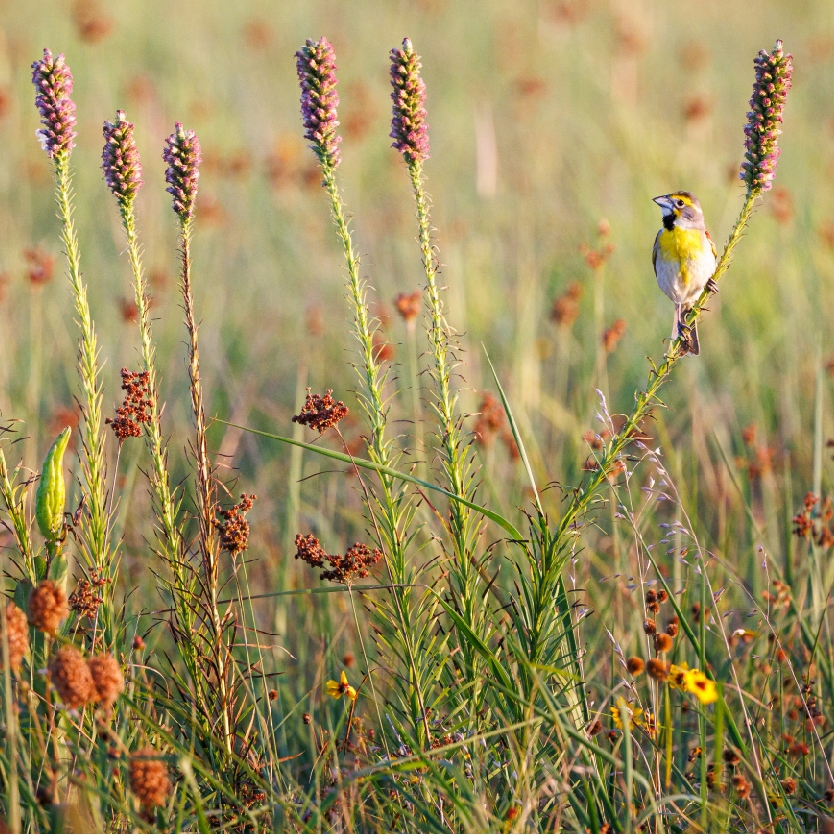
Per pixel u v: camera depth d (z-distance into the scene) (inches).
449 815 261.3
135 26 1106.1
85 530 279.0
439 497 402.9
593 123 870.4
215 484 279.3
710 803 271.1
